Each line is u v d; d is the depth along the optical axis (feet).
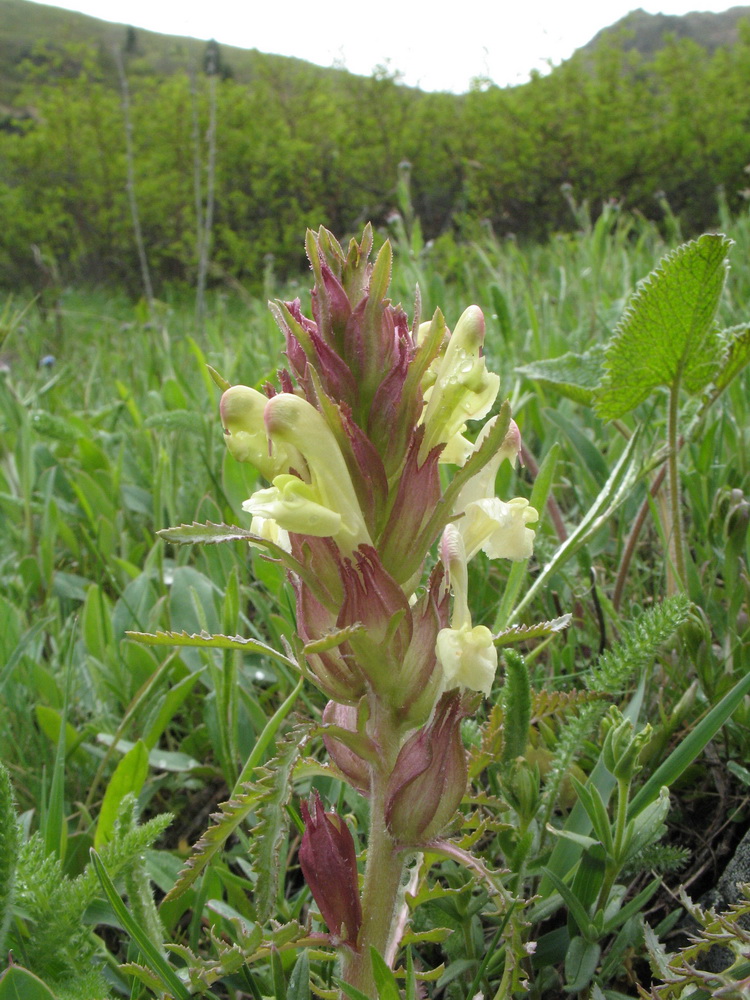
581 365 1.07
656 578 1.03
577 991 0.64
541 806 0.71
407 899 0.58
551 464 0.83
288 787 0.50
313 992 0.64
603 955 0.67
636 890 0.74
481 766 0.63
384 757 0.55
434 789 0.54
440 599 0.56
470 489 0.60
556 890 0.68
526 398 1.27
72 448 1.80
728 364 0.90
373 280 0.54
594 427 1.38
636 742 0.61
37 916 0.59
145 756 0.74
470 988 0.58
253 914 0.71
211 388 1.68
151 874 0.73
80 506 1.50
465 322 0.57
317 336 0.54
